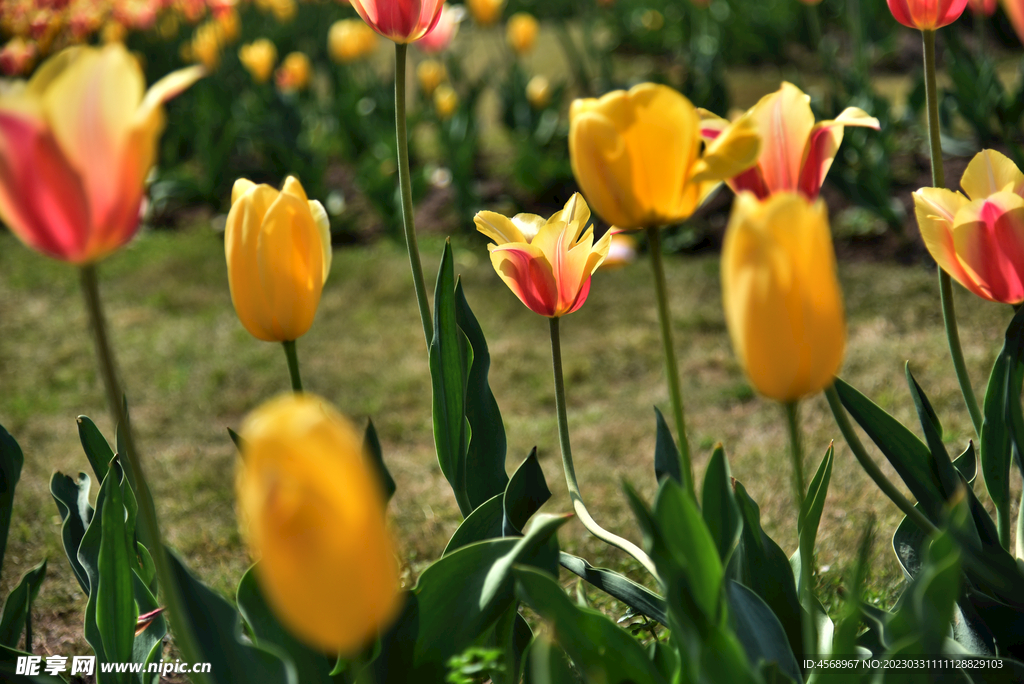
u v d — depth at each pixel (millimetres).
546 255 1229
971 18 6848
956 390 2615
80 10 4812
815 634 1218
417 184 5066
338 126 5711
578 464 2539
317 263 1206
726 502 1163
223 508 2389
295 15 8445
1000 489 1276
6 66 4496
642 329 3676
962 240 1204
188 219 5465
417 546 1999
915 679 1123
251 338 3828
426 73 5715
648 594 1244
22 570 2041
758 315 1078
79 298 4387
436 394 1304
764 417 2760
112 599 1220
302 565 1038
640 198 1117
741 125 1116
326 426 1036
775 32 7121
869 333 3344
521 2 9828
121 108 1064
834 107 4066
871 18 6598
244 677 1161
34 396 3355
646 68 7727
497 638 1251
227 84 6008
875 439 1270
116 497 1215
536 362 3473
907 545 1277
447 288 1299
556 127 5512
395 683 1211
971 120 3783
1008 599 1227
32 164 1056
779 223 1074
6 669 1251
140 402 3307
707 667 1122
